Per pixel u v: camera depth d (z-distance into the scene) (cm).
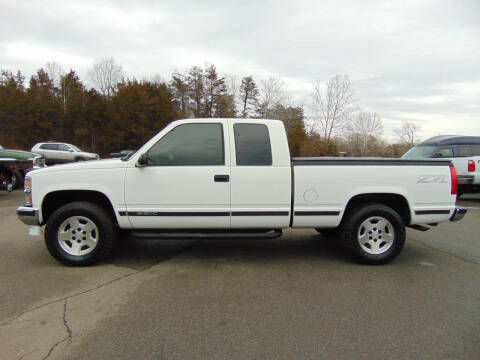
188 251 469
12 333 248
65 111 3950
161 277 366
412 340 244
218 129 395
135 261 421
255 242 522
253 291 330
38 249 465
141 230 402
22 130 3556
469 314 285
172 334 249
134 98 3625
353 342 240
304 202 395
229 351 228
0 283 344
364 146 4144
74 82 4378
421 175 407
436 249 486
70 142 3975
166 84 4519
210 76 4622
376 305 301
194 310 288
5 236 537
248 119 401
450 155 950
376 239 413
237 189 388
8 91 3709
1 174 926
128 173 383
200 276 370
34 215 385
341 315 281
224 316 278
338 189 397
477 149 945
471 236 566
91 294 319
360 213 401
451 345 237
